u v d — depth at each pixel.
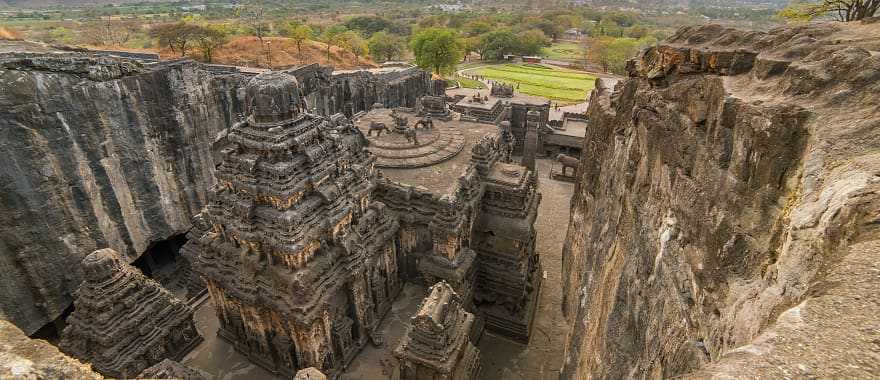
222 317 31.59
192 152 47.25
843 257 7.32
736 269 12.05
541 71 152.50
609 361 19.31
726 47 18.19
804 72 12.05
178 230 47.16
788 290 8.90
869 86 10.30
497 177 38.19
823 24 16.28
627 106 29.59
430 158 40.78
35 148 33.97
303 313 25.94
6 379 7.36
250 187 25.84
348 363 30.77
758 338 6.60
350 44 132.62
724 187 13.50
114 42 126.75
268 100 25.70
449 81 131.12
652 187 20.09
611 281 22.92
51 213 35.44
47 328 38.25
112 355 27.72
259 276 27.70
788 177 11.04
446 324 27.02
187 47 99.56
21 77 32.88
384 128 44.94
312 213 27.45
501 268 38.03
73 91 36.06
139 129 41.66
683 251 15.20
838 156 9.34
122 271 29.19
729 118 14.02
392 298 36.22
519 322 37.62
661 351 14.95
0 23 149.88
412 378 27.95
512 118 78.31
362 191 31.42
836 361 5.52
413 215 35.34
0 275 33.28
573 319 31.77
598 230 30.00
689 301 14.06
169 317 30.77
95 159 38.25
